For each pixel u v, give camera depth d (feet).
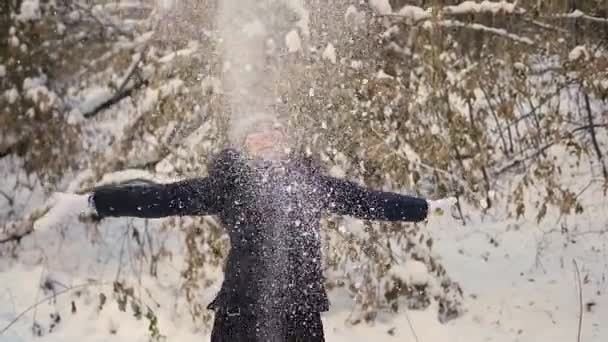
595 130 22.24
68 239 19.26
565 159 21.30
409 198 10.09
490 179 20.34
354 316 15.65
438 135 17.16
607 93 18.98
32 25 18.90
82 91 19.36
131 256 18.21
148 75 18.86
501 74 19.47
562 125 21.12
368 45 18.04
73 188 17.20
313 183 9.91
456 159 17.99
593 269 17.48
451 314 15.71
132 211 9.59
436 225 20.15
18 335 15.07
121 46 18.94
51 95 18.43
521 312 15.70
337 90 16.51
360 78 16.99
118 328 15.38
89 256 18.57
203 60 17.56
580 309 15.61
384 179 16.38
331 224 15.60
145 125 17.51
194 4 17.98
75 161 18.93
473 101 18.94
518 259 18.30
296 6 16.63
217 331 10.01
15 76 19.03
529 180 19.24
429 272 16.15
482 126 19.06
